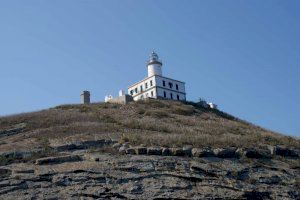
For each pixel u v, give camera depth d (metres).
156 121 79.75
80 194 47.88
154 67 116.50
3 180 49.62
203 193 50.53
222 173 55.12
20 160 55.28
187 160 56.97
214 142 63.41
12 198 46.62
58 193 47.91
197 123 84.06
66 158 55.00
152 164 54.47
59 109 86.00
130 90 118.38
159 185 50.59
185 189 50.62
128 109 88.94
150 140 61.78
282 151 65.62
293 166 61.66
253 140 70.06
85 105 90.38
